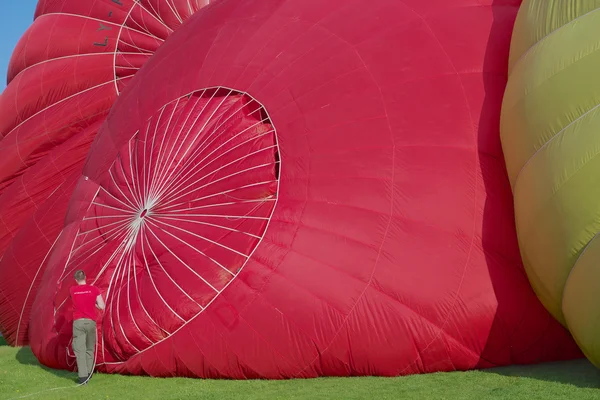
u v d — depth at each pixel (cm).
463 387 757
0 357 1234
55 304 1049
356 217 879
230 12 1149
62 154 1458
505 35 981
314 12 1056
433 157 900
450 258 861
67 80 1501
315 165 918
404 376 842
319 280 859
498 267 870
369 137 916
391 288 849
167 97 1116
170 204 995
